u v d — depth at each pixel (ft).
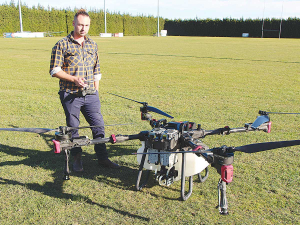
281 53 92.43
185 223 11.26
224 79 44.39
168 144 11.35
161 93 34.60
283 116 25.46
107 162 15.78
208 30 282.77
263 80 43.62
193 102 30.30
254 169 15.72
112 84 40.19
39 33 198.59
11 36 185.06
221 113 26.37
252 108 28.09
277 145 9.05
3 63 60.34
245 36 265.54
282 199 12.96
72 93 14.55
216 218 11.58
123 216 11.69
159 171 12.10
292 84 40.52
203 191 13.52
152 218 11.56
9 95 32.14
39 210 12.03
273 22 250.98
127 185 14.08
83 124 23.52
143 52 91.56
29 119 24.27
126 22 281.13
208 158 9.89
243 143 19.29
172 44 137.08
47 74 48.39
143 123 23.59
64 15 225.76
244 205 12.46
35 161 16.61
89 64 14.75
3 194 13.15
